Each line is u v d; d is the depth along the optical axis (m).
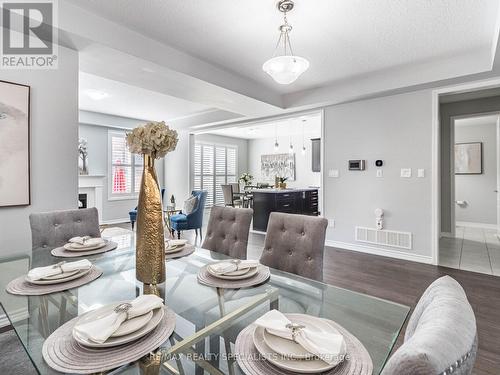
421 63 3.31
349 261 3.68
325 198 4.51
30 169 2.30
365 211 4.11
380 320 1.11
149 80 3.30
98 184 6.33
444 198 5.21
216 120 5.79
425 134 3.60
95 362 0.76
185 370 0.87
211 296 1.29
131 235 2.51
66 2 2.17
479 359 1.72
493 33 2.61
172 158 7.48
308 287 1.43
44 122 2.36
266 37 2.71
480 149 6.23
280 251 1.81
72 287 1.27
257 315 1.15
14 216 2.24
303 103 4.38
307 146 8.99
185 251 1.87
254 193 6.02
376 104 3.98
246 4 2.18
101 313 0.98
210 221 2.21
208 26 2.51
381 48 2.93
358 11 2.26
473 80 3.24
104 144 6.48
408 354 0.44
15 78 2.21
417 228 3.68
